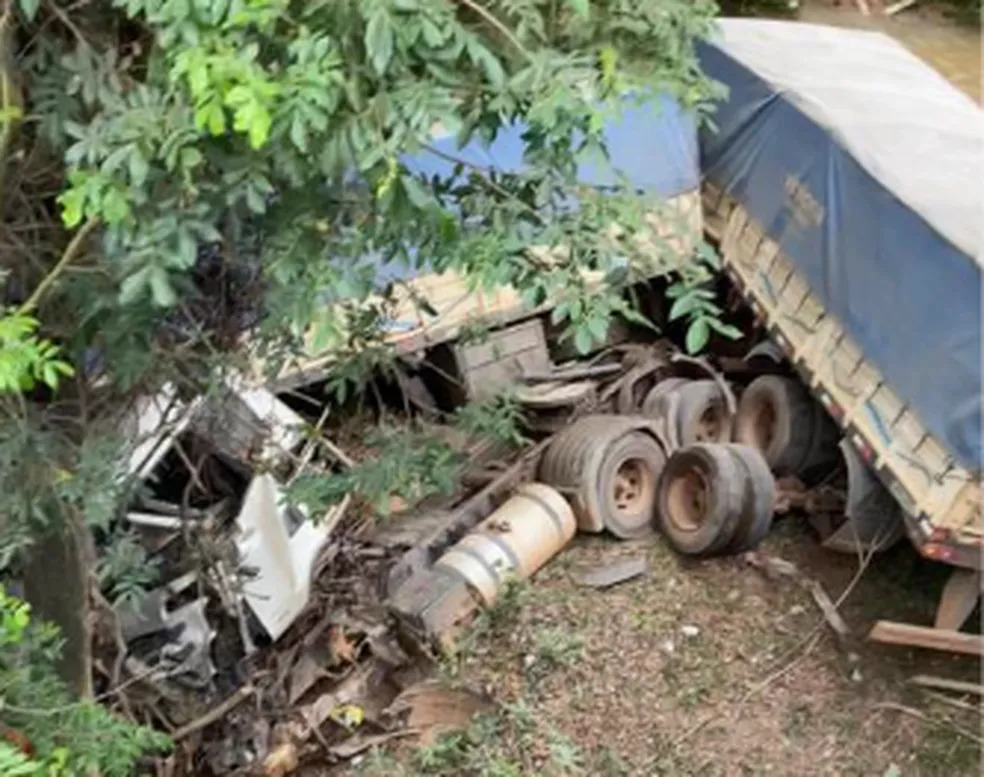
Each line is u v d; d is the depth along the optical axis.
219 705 7.29
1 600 4.09
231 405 6.44
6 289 4.25
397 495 7.25
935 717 7.81
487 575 8.55
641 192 5.00
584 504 9.23
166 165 3.49
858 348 8.87
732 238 10.65
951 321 7.84
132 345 4.37
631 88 3.96
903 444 8.23
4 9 3.71
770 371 10.39
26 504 4.62
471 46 3.47
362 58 3.38
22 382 3.87
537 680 8.15
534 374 10.04
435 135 4.33
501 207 4.27
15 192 4.13
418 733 7.82
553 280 4.31
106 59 3.76
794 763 7.62
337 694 7.88
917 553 8.91
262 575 7.45
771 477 9.06
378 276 5.35
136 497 6.28
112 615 6.37
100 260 3.95
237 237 3.99
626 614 8.72
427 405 9.24
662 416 10.00
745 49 10.76
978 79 15.72
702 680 8.20
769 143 10.02
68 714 4.68
